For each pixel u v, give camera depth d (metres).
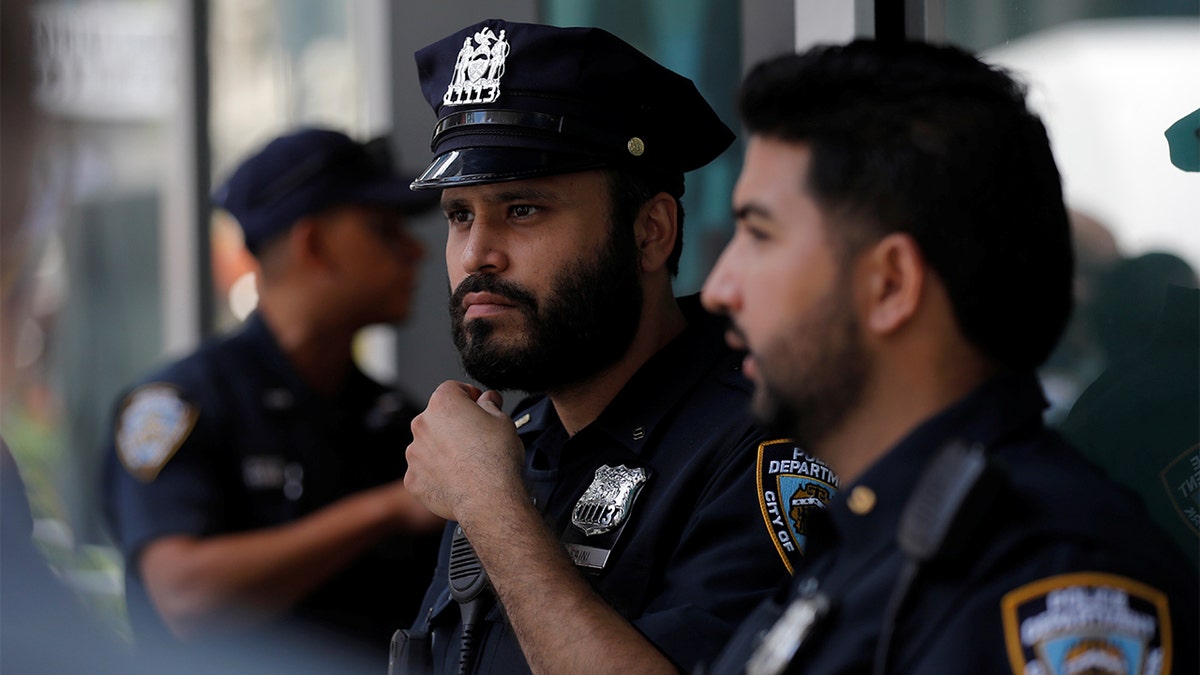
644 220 3.22
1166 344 3.27
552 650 2.77
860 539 2.08
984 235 2.05
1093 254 3.79
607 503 3.08
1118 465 3.29
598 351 3.12
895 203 2.05
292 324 5.18
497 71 3.15
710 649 2.71
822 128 2.10
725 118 5.36
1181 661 1.85
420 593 5.05
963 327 2.07
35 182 1.13
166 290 9.02
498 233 3.12
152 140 8.81
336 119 7.84
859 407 2.12
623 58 3.14
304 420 5.10
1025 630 1.82
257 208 5.17
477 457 3.06
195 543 4.78
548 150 3.08
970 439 2.05
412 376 6.57
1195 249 3.59
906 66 2.12
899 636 1.91
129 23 8.61
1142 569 1.85
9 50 1.10
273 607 4.81
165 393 5.02
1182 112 3.70
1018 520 1.90
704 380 3.15
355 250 5.20
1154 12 3.77
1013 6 4.03
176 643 4.73
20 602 1.83
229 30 8.65
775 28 4.88
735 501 2.85
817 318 2.10
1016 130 2.11
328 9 7.88
